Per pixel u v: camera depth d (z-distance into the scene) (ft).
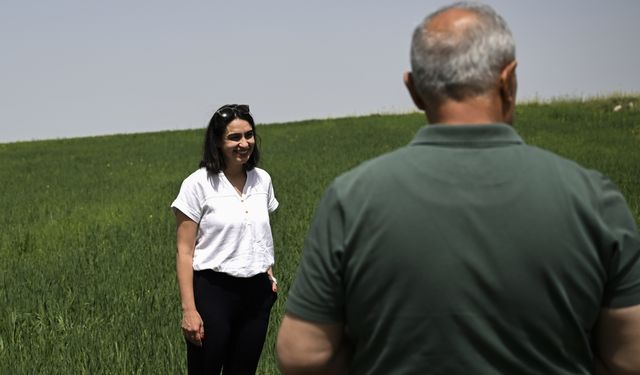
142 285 29.01
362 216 7.15
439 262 6.93
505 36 7.41
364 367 7.41
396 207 7.07
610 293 7.07
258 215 16.07
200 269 15.80
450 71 7.29
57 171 89.61
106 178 79.00
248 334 15.90
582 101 123.85
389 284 7.06
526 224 6.90
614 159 67.36
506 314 6.88
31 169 93.86
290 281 27.22
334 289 7.32
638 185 49.85
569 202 6.98
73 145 125.90
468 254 6.89
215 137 15.85
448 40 7.31
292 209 46.14
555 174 7.09
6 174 89.35
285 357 7.54
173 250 36.50
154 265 32.68
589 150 76.79
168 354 20.35
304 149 95.25
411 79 7.82
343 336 7.63
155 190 66.08
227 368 16.08
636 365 7.06
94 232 45.06
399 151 7.41
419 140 7.38
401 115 139.33
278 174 67.97
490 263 6.88
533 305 6.88
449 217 6.97
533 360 6.95
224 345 15.60
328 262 7.29
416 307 6.99
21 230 47.47
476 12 7.42
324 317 7.37
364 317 7.23
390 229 7.04
